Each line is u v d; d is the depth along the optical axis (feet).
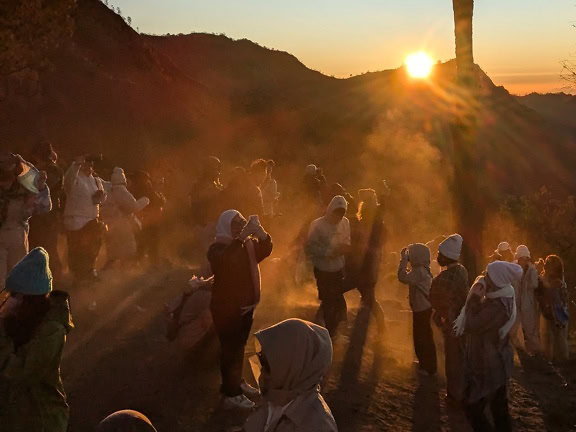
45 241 33.12
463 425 24.73
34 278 15.28
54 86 92.17
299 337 12.03
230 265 22.25
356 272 32.83
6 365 14.97
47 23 69.67
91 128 91.09
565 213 75.92
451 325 24.23
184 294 25.59
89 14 117.29
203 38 267.59
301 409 12.07
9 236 27.58
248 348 28.68
